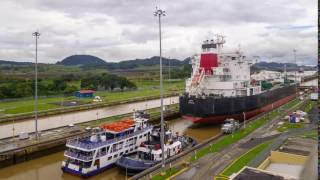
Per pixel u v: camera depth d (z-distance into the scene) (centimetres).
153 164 4872
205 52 8875
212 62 8775
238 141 5822
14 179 5181
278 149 5066
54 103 12538
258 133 6475
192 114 8069
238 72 9062
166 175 4147
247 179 3228
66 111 10788
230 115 8275
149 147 5294
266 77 13550
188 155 5062
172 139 5844
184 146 6006
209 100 7844
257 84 10156
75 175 5034
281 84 13162
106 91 17912
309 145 5284
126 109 11731
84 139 5459
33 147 5853
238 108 8438
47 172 5403
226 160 4694
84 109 11481
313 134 6228
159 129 6594
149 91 17738
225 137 6147
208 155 4962
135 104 13150
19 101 13125
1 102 12662
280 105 11275
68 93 16150
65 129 7394
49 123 9012
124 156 5356
